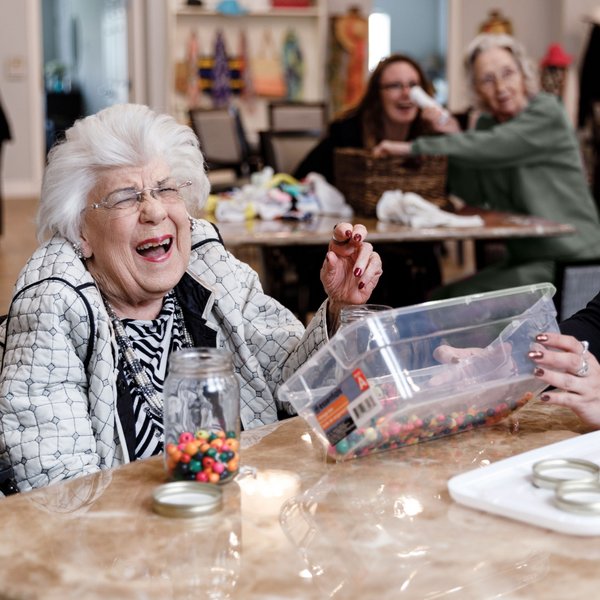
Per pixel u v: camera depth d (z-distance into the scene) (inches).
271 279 176.6
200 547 45.9
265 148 233.5
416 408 57.1
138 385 75.5
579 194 176.2
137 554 45.3
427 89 187.6
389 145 166.9
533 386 63.0
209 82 427.5
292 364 79.0
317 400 57.0
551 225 155.8
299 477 55.0
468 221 154.8
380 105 188.2
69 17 629.0
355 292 73.1
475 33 452.8
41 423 68.6
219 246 84.4
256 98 435.2
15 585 42.5
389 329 56.6
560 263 146.6
